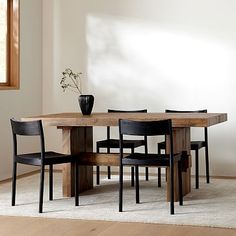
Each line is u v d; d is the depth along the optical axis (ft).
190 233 17.75
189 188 23.27
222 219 19.13
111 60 28.76
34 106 29.04
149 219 19.22
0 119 26.37
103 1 28.73
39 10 29.37
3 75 27.66
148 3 28.09
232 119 27.25
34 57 28.99
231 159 27.32
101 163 22.48
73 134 22.67
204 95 27.55
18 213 20.17
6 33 27.68
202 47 27.48
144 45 28.25
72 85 29.30
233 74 27.17
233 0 27.02
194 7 27.50
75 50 29.22
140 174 28.19
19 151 27.91
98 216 19.70
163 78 28.07
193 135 27.78
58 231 18.06
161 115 22.77
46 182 25.90
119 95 28.71
